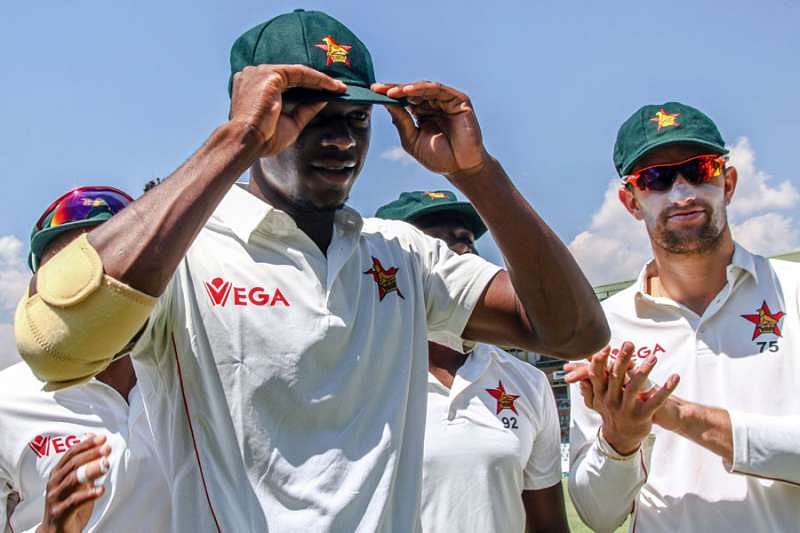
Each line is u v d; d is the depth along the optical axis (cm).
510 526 311
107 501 260
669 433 300
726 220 311
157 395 188
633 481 292
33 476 275
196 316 185
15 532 279
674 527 292
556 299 200
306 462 179
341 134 188
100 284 155
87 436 272
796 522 279
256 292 186
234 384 181
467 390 320
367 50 203
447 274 219
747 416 279
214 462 179
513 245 198
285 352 182
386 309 201
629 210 336
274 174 194
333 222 203
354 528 178
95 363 163
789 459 273
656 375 310
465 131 195
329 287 190
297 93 181
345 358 188
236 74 187
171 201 160
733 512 285
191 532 176
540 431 334
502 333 218
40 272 163
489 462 309
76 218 297
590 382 282
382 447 187
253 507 175
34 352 159
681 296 316
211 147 166
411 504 190
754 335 301
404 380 197
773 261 314
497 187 197
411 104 197
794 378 293
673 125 312
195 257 188
